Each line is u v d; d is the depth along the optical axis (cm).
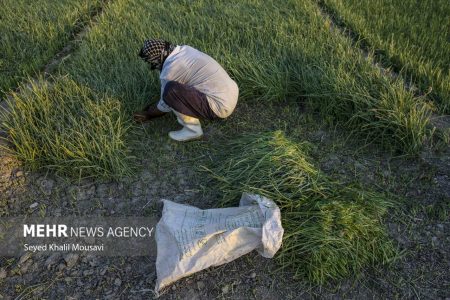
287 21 654
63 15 658
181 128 468
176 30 608
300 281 335
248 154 406
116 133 443
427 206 388
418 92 520
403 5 719
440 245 362
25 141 418
